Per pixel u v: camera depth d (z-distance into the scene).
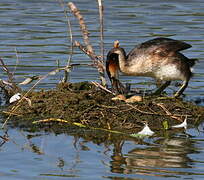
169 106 14.06
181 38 20.56
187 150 12.07
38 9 24.31
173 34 21.03
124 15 23.44
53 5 24.94
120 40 20.17
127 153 11.91
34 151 12.04
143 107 13.89
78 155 11.83
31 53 19.02
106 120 13.52
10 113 13.98
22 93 14.77
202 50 19.31
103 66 15.05
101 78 15.06
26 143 12.45
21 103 14.27
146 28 21.77
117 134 12.95
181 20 22.91
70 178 10.80
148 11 24.16
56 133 13.00
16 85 15.44
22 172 11.05
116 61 14.57
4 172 11.05
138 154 11.86
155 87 16.11
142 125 13.41
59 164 11.41
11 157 11.74
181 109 14.04
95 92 14.47
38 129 13.23
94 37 20.55
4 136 12.83
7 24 22.20
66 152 11.98
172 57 14.65
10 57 18.61
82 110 13.80
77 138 12.73
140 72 14.67
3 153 11.95
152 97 14.60
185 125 13.40
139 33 21.08
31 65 17.89
